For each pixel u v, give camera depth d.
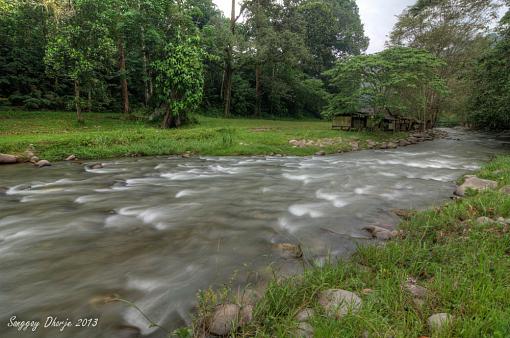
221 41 29.92
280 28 36.22
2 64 23.19
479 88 22.16
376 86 21.55
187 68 18.94
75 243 4.54
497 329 2.33
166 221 5.54
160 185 8.41
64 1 20.22
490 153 16.48
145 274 3.67
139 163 11.66
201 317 2.78
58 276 3.61
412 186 8.66
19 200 6.75
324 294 3.03
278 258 4.11
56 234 4.88
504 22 17.39
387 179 9.62
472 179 8.31
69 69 19.09
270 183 8.83
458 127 44.19
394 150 17.61
